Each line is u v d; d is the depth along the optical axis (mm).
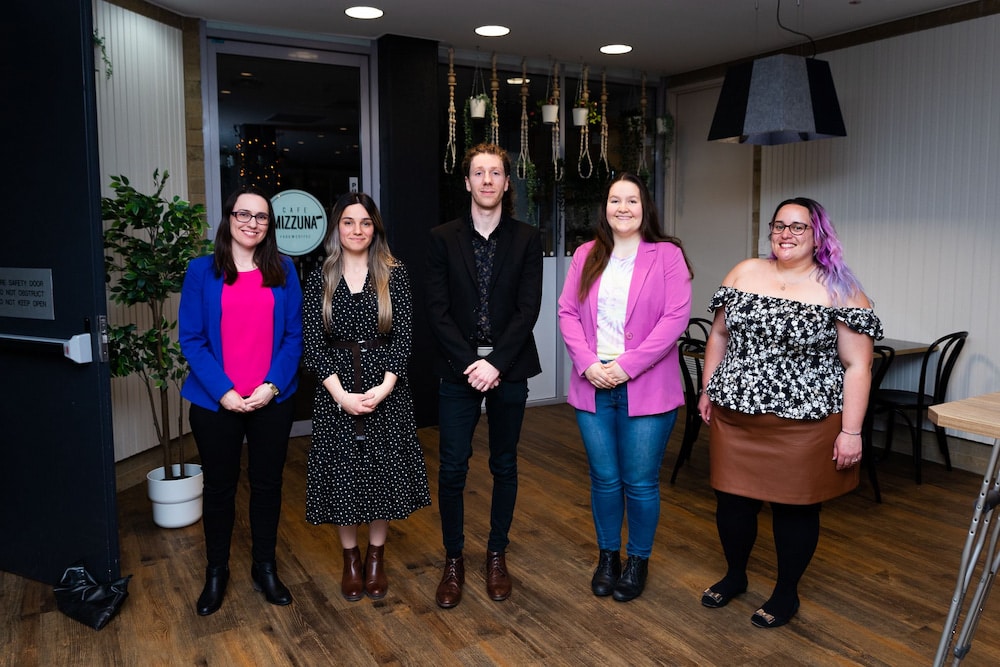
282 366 2777
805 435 2564
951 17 4449
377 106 5242
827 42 5145
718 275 6188
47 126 2730
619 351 2842
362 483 2754
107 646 2586
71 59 2627
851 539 3529
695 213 6352
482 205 2719
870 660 2508
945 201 4562
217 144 4863
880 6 4422
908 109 4719
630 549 2969
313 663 2486
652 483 2887
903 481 4383
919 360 4766
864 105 4965
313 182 5176
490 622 2752
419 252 5340
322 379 2711
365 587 2965
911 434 4805
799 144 5414
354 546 2965
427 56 5215
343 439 2746
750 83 3910
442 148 5621
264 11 4531
